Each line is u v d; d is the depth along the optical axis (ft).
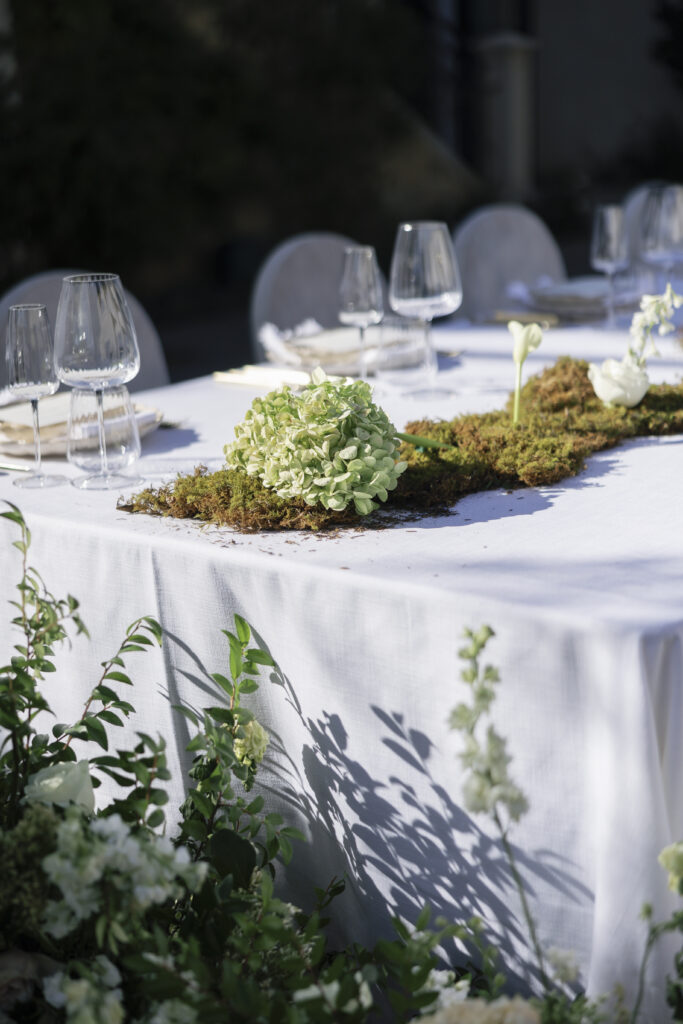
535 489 4.49
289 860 4.01
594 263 8.14
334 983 3.22
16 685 4.09
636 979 3.34
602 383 5.38
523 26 36.47
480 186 31.48
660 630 3.14
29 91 20.27
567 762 3.43
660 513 4.09
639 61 41.93
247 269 27.20
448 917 3.92
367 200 27.58
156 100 22.36
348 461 4.12
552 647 3.30
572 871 3.54
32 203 19.97
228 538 4.07
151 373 8.34
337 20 26.50
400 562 3.74
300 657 3.90
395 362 6.53
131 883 3.22
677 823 3.37
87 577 4.36
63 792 3.79
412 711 3.71
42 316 4.83
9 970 3.43
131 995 3.54
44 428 5.25
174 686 4.35
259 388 6.59
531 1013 2.97
